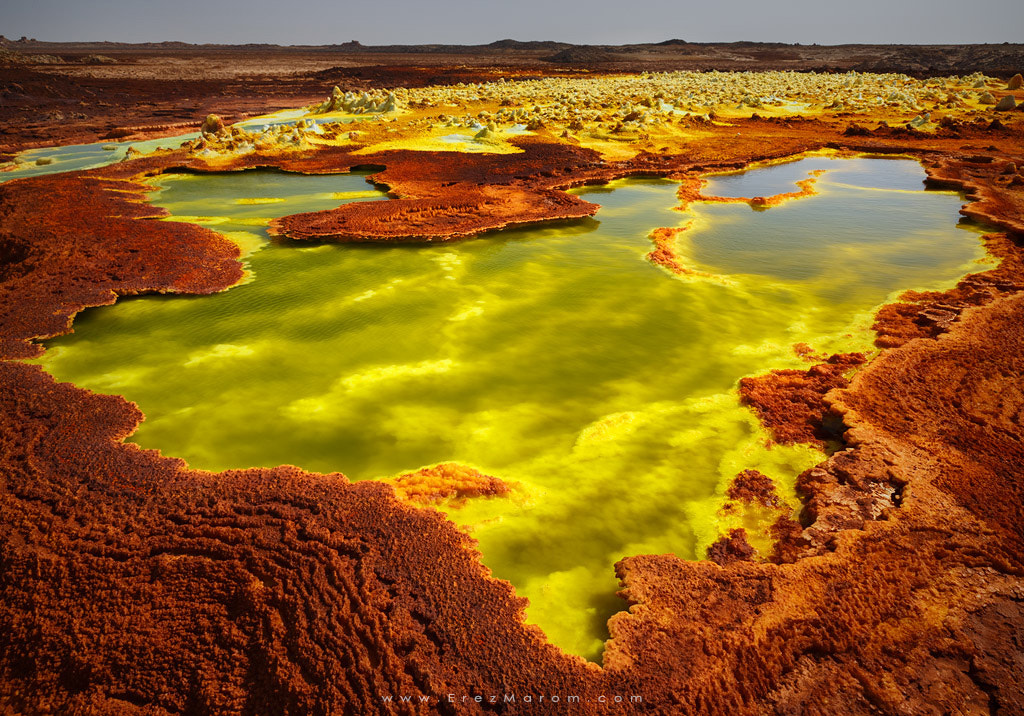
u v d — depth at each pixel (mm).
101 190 25078
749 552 7832
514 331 13906
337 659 6074
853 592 6703
